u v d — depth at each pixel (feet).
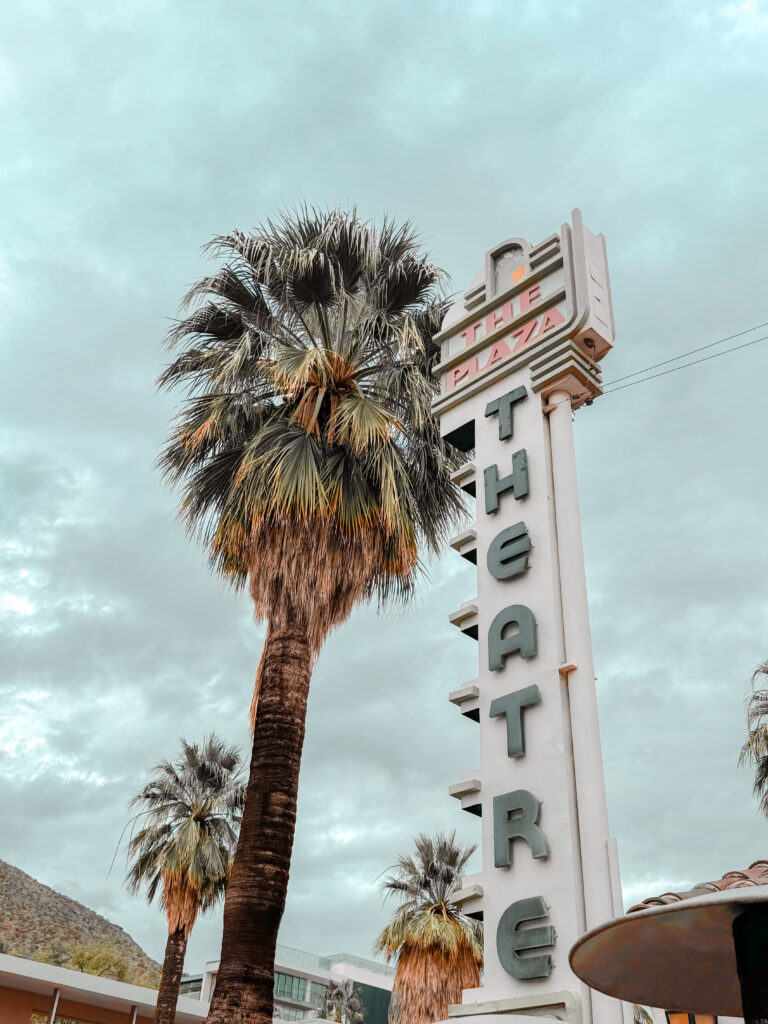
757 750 77.92
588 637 32.91
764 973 13.76
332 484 45.70
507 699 32.89
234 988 35.73
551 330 39.01
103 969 215.72
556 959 27.73
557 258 40.78
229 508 47.47
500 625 34.55
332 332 52.42
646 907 15.83
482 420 40.42
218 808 93.09
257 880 38.06
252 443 47.26
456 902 31.04
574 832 29.45
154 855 91.15
